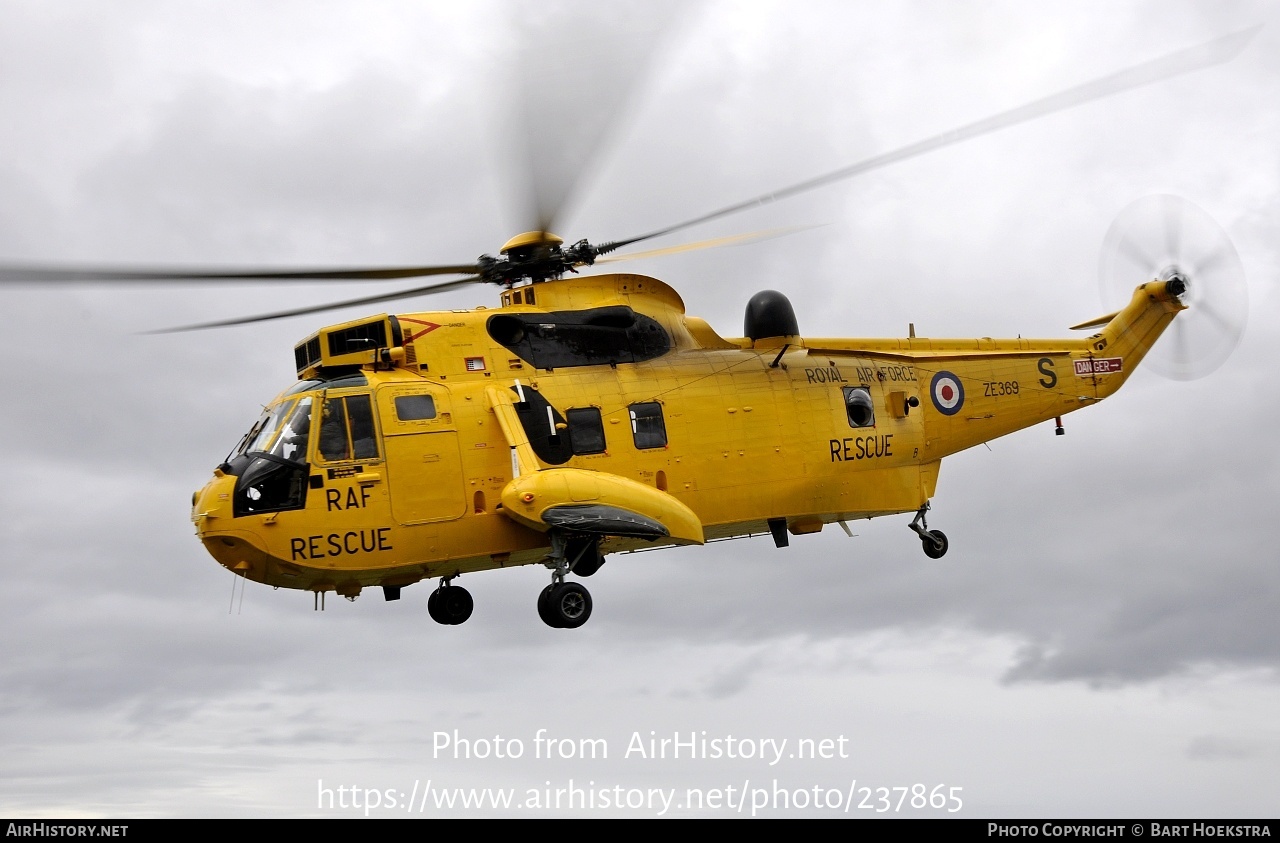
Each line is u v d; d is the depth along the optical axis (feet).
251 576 67.87
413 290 75.00
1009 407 93.61
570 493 69.41
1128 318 101.04
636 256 80.69
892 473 86.74
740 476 78.69
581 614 71.56
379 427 69.46
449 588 79.87
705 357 80.28
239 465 67.77
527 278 78.79
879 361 88.02
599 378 75.77
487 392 72.43
